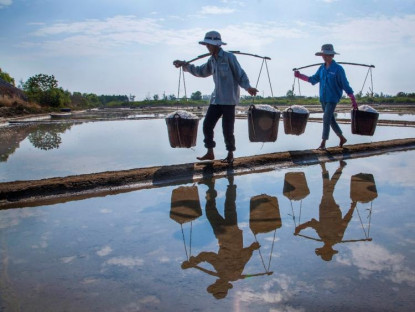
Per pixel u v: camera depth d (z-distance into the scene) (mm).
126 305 2125
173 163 6301
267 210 3779
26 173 5684
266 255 2750
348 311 2016
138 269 2564
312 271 2484
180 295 2221
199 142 8859
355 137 9695
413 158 6410
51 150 8125
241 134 10719
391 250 2779
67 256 2785
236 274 2469
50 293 2268
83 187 4566
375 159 6371
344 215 3584
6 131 13195
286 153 6262
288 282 2346
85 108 45438
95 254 2811
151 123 16375
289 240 3021
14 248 2936
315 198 4152
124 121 18078
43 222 3529
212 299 2168
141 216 3658
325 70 6641
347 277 2387
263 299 2156
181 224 3426
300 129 6242
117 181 4773
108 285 2354
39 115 25109
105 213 3768
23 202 4176
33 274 2510
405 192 4297
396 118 17391
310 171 5523
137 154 7324
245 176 5273
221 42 5133
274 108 5465
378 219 3447
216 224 3414
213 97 5383
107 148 8258
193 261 2676
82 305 2135
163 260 2697
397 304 2070
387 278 2361
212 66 5305
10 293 2271
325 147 7281
